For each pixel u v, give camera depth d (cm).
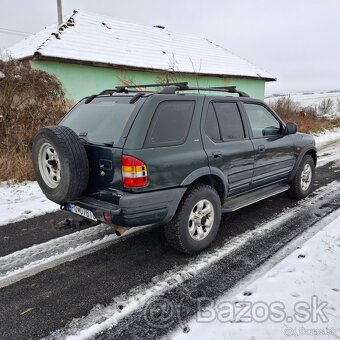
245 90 1809
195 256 357
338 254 344
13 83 763
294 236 400
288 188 506
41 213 499
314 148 557
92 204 315
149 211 304
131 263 344
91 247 382
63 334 241
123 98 343
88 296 287
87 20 1440
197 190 346
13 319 258
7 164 699
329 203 526
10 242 396
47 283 308
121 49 1336
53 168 335
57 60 1050
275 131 477
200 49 1842
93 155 318
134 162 291
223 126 387
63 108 854
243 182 415
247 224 444
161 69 1320
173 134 327
